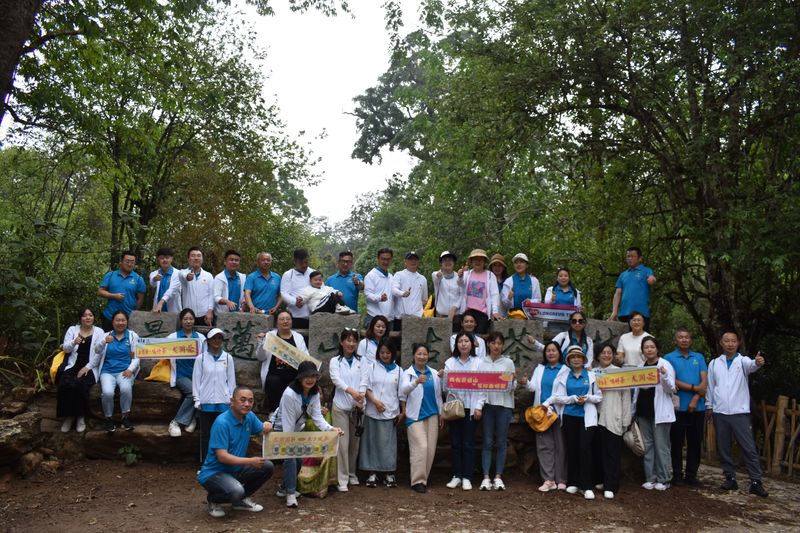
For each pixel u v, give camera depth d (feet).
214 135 59.16
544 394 27.91
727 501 26.68
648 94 36.17
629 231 39.73
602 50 34.45
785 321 39.40
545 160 40.45
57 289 39.27
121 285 31.60
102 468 27.40
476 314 31.35
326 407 26.53
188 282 31.68
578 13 35.01
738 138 34.86
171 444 28.12
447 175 52.95
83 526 21.27
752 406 35.81
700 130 35.27
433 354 30.04
